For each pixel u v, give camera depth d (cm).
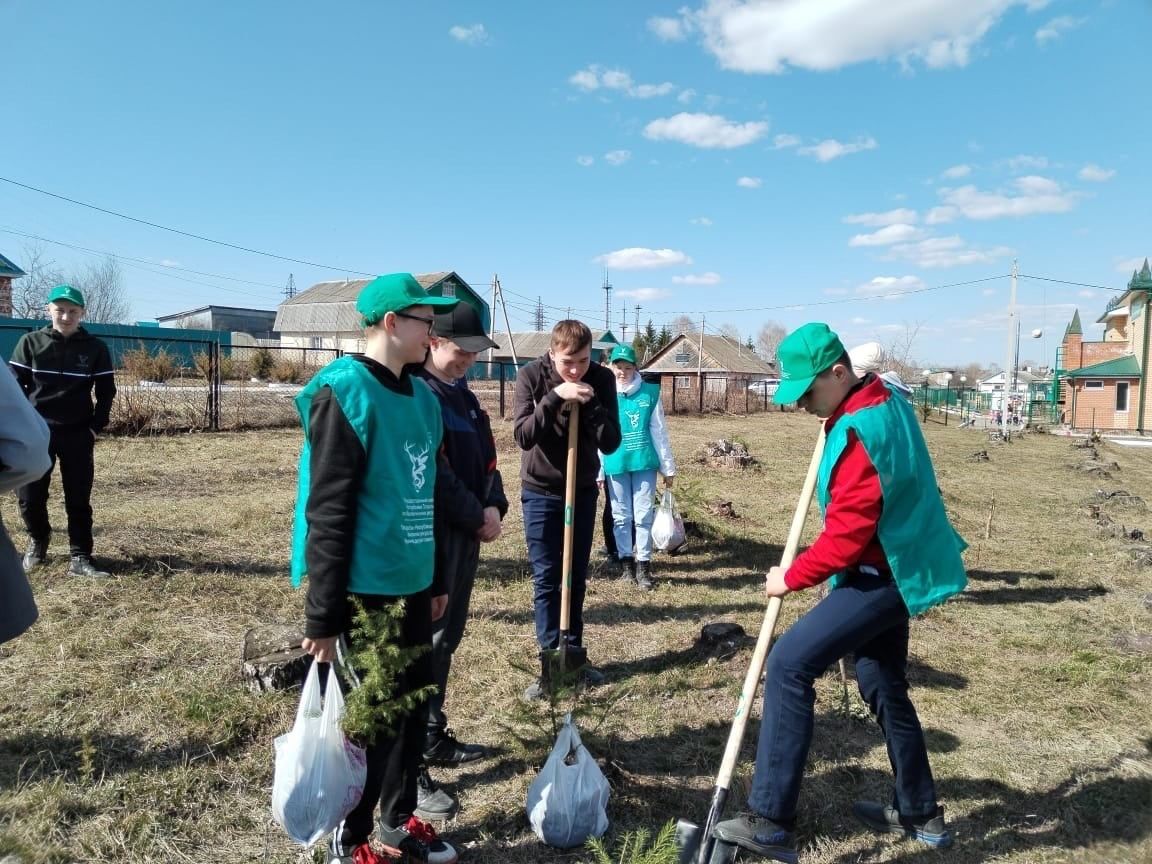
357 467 225
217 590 522
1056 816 300
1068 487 1370
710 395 3581
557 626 394
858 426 245
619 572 640
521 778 312
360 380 227
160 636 435
